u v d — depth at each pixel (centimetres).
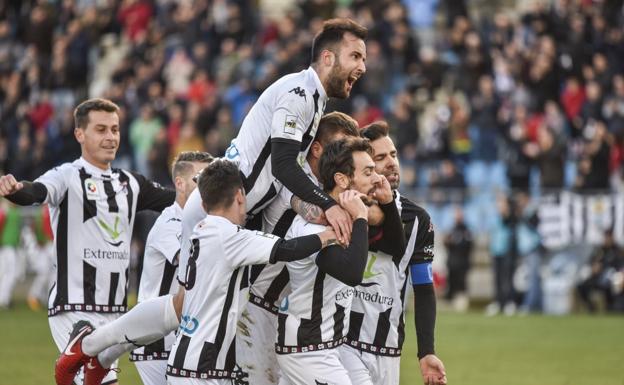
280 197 2300
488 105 6275
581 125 6425
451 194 5894
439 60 6862
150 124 6712
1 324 4994
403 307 2284
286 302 2141
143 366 2541
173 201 2759
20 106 7238
